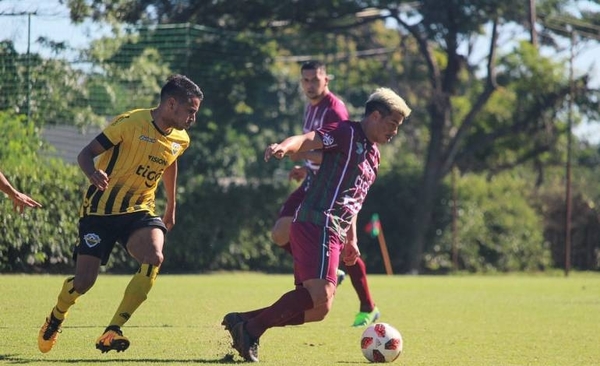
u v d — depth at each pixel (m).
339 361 18.61
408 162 82.19
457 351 20.88
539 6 80.94
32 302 28.66
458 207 74.00
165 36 63.91
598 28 79.62
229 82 68.62
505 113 83.25
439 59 86.50
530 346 22.12
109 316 25.67
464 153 78.06
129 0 67.44
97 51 58.00
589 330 26.16
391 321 27.77
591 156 94.12
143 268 17.98
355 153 17.80
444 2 73.50
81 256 18.30
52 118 55.84
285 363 17.94
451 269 73.88
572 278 64.12
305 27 76.50
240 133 73.06
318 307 17.75
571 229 79.50
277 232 26.44
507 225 74.75
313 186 17.95
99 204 18.48
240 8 72.25
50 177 49.53
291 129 80.62
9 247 48.28
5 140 49.78
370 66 87.31
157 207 59.16
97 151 18.09
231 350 18.98
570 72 73.69
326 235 17.69
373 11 76.50
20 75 54.41
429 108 77.25
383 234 72.88
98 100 58.03
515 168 91.94
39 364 16.89
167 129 18.67
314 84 26.88
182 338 21.45
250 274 61.44
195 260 61.03
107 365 16.94
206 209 61.47
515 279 59.66
